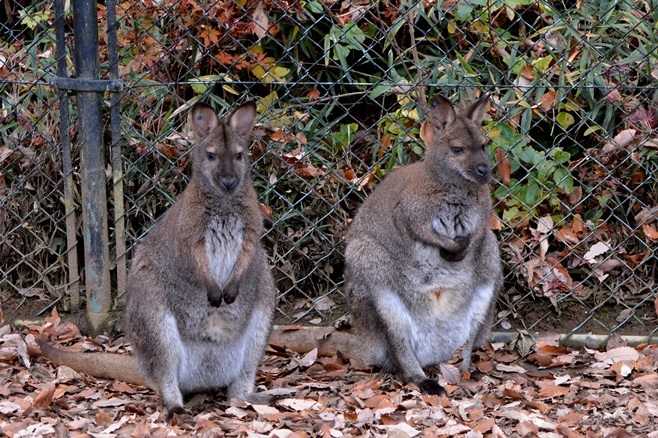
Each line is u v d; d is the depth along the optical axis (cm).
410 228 670
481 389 662
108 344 691
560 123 711
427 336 676
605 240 711
